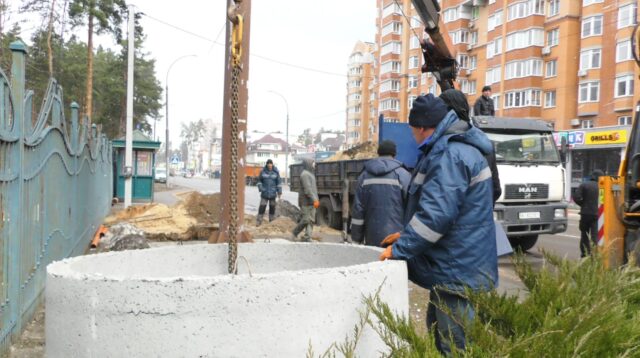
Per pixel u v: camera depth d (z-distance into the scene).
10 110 4.10
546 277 2.82
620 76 31.52
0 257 3.80
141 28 29.48
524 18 38.34
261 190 13.55
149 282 2.14
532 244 10.39
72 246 7.47
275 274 2.22
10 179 4.02
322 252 3.75
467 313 2.61
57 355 2.34
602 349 2.25
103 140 13.77
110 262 3.13
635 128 6.17
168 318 2.12
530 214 9.47
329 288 2.30
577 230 15.27
